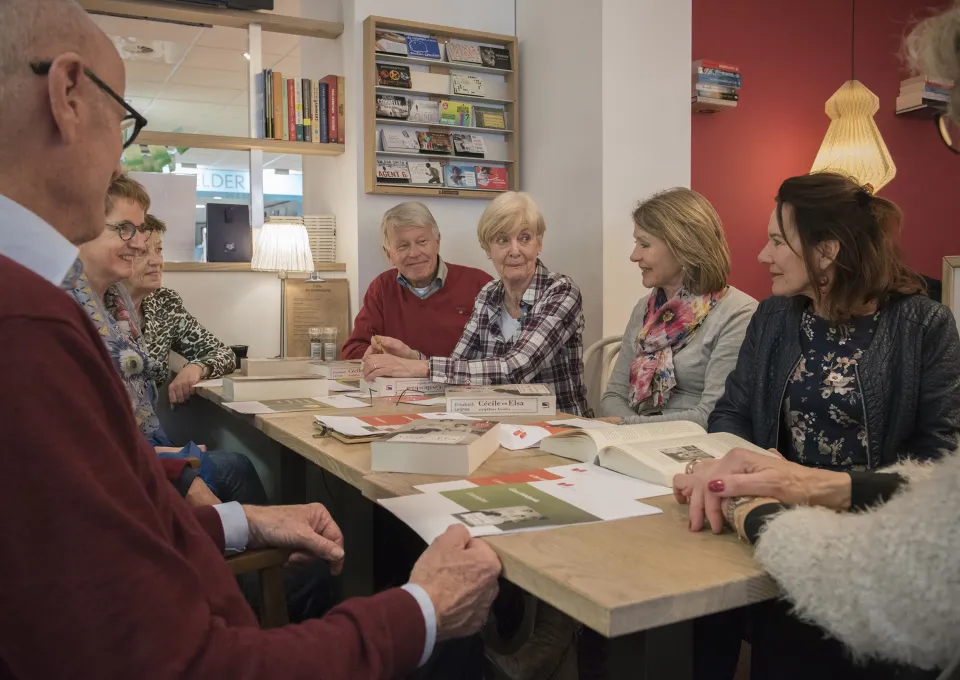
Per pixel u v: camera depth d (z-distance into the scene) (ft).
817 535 2.52
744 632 4.58
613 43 10.30
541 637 5.57
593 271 10.62
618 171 10.44
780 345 5.39
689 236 6.95
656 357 7.13
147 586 1.97
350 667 2.35
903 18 14.51
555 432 4.94
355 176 11.32
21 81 2.23
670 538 2.89
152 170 17.53
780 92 13.39
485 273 10.83
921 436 4.84
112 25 16.02
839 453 5.03
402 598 2.58
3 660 1.89
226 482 6.63
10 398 1.85
